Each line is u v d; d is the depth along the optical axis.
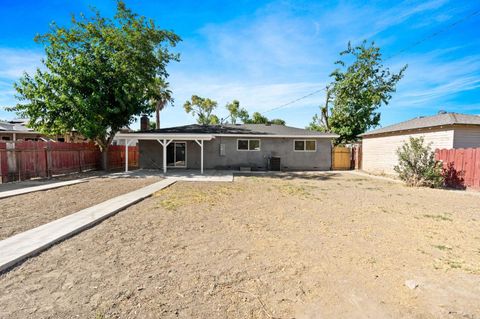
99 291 2.65
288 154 17.36
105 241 4.08
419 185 10.41
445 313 2.32
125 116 14.99
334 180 12.39
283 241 4.16
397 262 3.39
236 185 10.30
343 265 3.30
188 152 17.28
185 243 4.02
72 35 13.77
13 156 10.26
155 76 17.31
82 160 14.60
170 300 2.51
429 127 12.15
